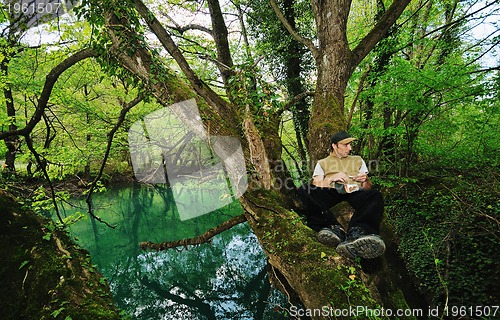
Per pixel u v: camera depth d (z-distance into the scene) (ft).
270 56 27.73
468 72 17.90
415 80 18.76
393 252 12.21
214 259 30.19
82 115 33.53
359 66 27.02
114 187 56.13
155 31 12.46
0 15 17.16
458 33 27.58
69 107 30.37
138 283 27.32
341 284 7.92
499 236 15.15
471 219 16.76
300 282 8.74
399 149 28.25
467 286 13.60
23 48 23.93
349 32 33.30
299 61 27.78
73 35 22.36
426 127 22.98
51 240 8.99
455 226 16.51
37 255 8.34
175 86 12.37
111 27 11.59
